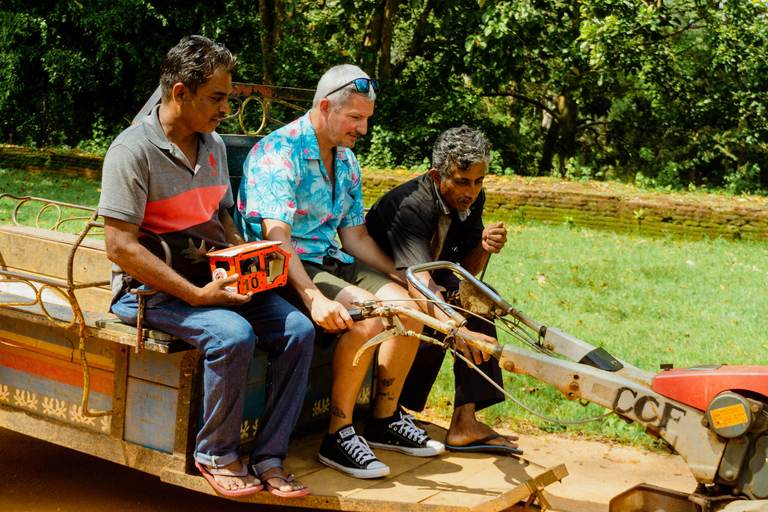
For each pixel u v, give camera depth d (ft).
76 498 10.17
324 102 9.82
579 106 69.77
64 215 30.50
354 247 10.96
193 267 8.70
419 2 53.83
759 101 58.23
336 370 9.29
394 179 42.39
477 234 11.21
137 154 8.07
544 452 12.38
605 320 20.22
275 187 9.59
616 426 13.25
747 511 6.43
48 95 63.98
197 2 61.52
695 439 7.11
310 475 8.95
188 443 8.27
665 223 37.70
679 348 17.74
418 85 61.05
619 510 7.88
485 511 8.24
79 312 8.30
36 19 59.31
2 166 52.39
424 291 8.45
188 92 8.11
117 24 57.93
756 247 35.14
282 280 8.65
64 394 9.25
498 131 63.31
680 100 61.82
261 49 63.00
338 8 57.52
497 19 49.78
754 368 7.03
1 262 12.30
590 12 52.80
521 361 7.76
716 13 58.54
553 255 30.01
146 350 8.47
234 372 7.86
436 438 10.61
